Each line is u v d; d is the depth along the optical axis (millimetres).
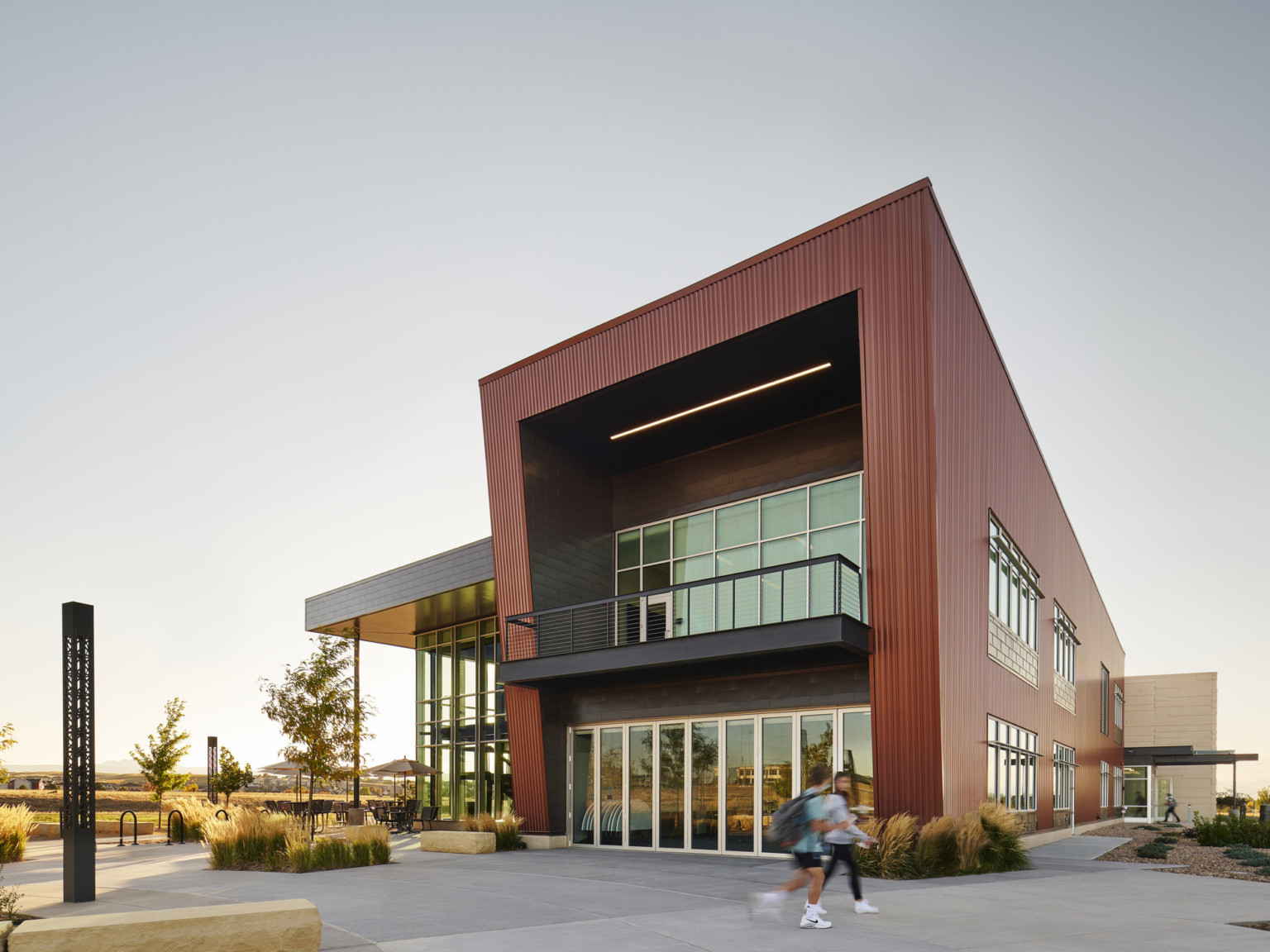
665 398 20938
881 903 10992
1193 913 10391
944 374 16891
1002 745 20328
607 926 9438
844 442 20359
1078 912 10352
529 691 22078
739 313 18484
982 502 19312
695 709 19953
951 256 17781
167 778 38781
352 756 26750
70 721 12195
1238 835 23125
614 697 21594
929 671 15609
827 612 19359
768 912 10328
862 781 17234
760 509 21469
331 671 26812
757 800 18688
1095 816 38281
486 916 10211
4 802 42969
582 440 23109
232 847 16641
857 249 17109
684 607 22406
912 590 15922
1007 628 21641
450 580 24969
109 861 18016
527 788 22062
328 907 11094
